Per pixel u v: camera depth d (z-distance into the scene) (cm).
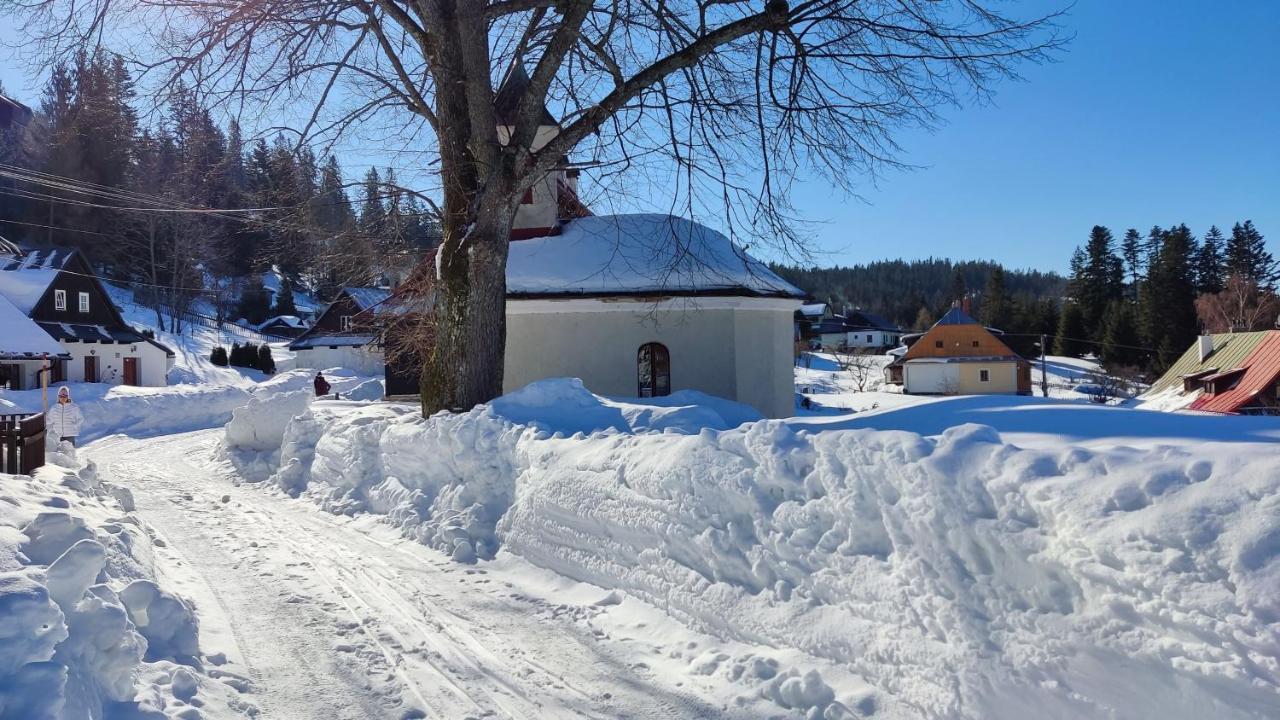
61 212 5400
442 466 1013
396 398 2731
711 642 558
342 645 589
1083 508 360
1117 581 342
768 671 496
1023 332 10206
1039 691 369
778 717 462
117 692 402
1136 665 335
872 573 463
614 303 1755
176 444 2409
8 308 3947
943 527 419
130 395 3162
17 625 312
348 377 5069
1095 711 349
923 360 6975
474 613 670
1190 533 323
